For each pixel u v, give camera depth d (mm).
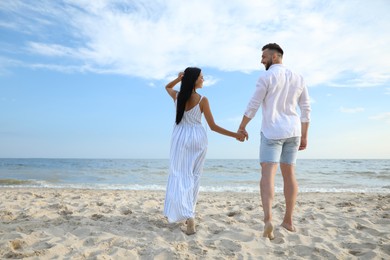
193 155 3471
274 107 3320
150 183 15508
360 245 3160
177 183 3377
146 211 4617
